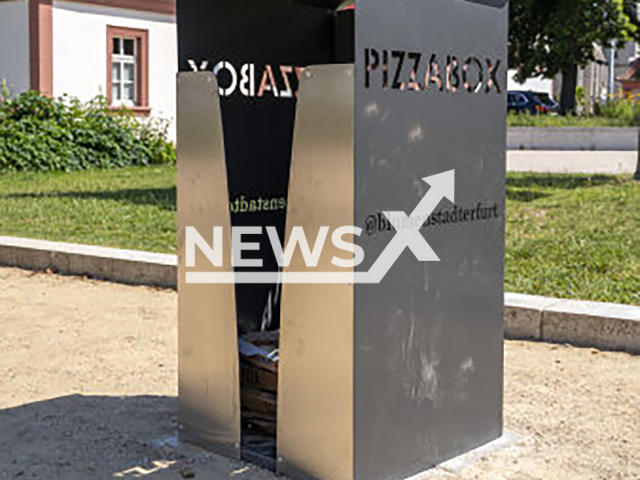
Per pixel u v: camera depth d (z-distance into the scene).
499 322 4.58
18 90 20.28
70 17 20.39
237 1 4.51
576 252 9.02
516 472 4.26
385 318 3.95
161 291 8.19
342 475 3.93
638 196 12.62
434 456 4.28
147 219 11.61
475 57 4.27
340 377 3.88
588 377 5.71
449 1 4.10
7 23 20.33
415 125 3.99
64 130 19.12
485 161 4.38
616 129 26.17
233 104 4.59
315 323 3.94
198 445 4.52
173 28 22.53
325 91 3.80
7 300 7.88
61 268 8.98
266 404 4.54
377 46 3.79
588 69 49.91
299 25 4.84
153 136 21.06
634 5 33.03
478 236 4.39
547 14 31.38
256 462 4.30
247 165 4.72
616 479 4.21
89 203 13.12
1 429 4.86
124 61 21.80
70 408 5.19
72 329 6.94
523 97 36.78
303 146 3.88
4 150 18.22
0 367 6.00
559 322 6.42
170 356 6.25
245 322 4.87
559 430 4.82
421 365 4.15
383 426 4.00
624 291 7.51
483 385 4.53
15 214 12.16
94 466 4.36
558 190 13.62
